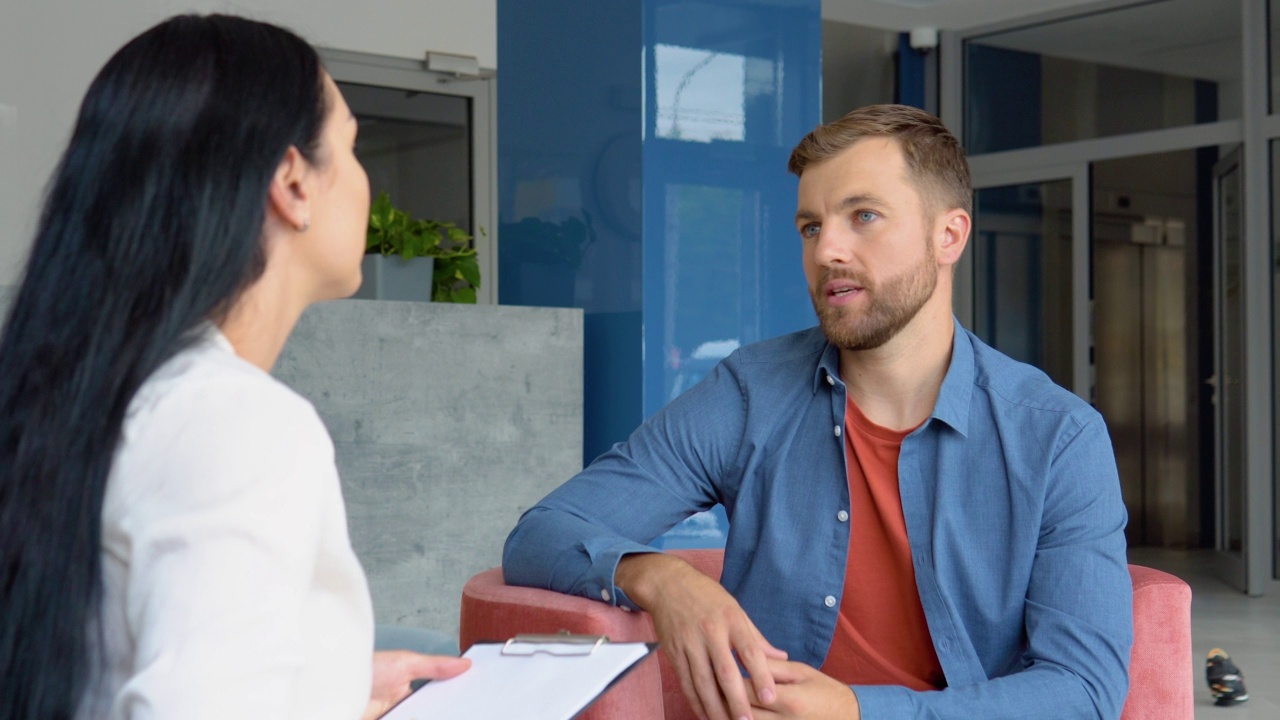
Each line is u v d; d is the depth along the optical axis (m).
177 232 0.73
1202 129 6.00
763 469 1.53
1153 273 7.51
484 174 5.78
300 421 0.72
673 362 2.58
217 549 0.66
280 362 2.61
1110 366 7.77
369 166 5.45
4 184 4.43
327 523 0.74
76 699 0.67
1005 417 1.41
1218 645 4.49
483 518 2.85
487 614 1.35
